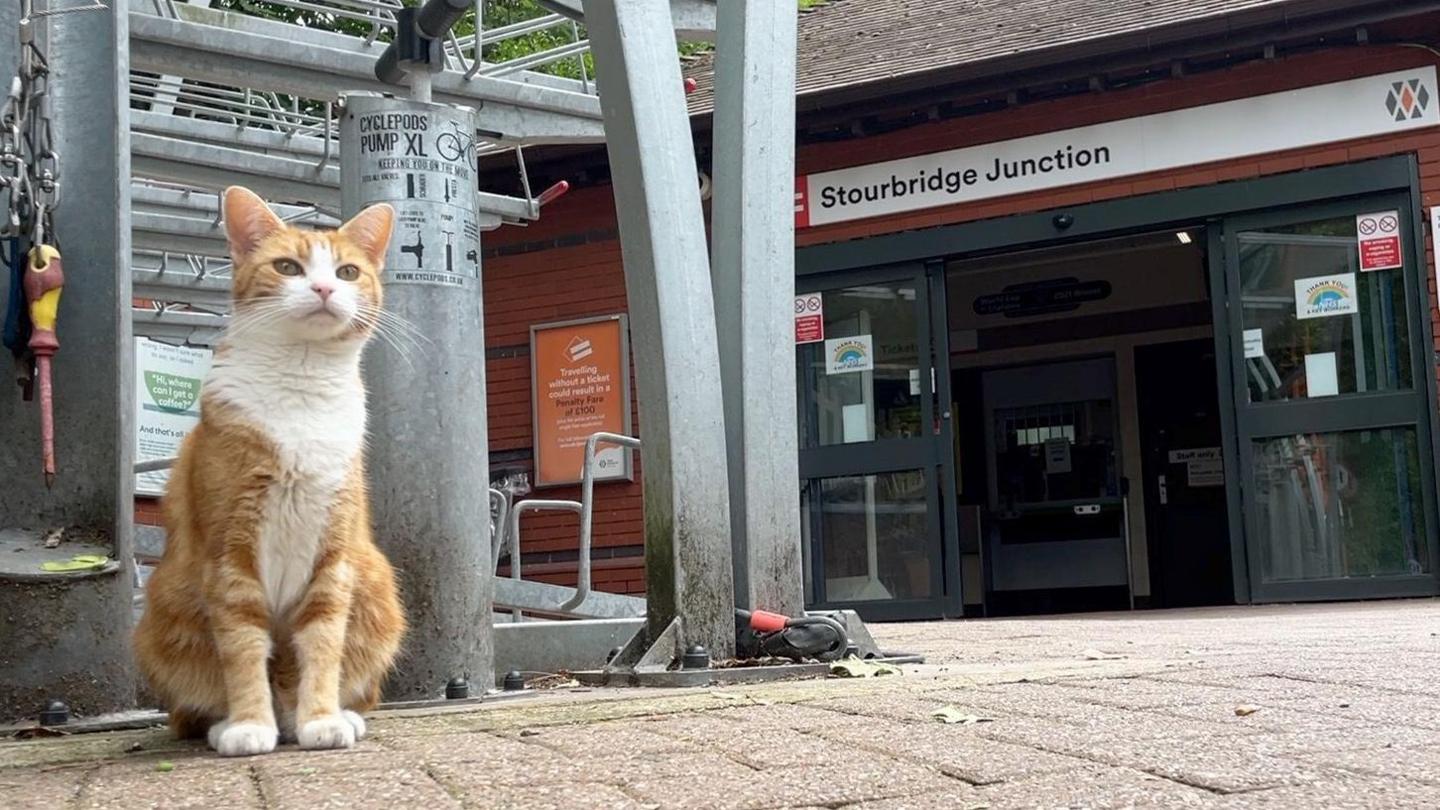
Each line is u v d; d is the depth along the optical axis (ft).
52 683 14.47
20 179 14.16
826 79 44.32
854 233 44.19
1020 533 55.26
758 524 17.58
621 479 46.65
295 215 28.48
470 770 9.54
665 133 16.83
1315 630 23.61
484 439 16.25
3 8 15.12
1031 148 41.88
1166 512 54.65
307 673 11.57
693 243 16.94
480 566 15.89
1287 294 39.01
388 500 15.35
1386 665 15.20
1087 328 55.16
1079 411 55.16
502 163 46.83
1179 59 39.27
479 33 23.45
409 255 15.67
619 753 10.17
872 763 9.57
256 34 21.48
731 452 17.72
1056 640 24.13
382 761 10.14
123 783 9.51
